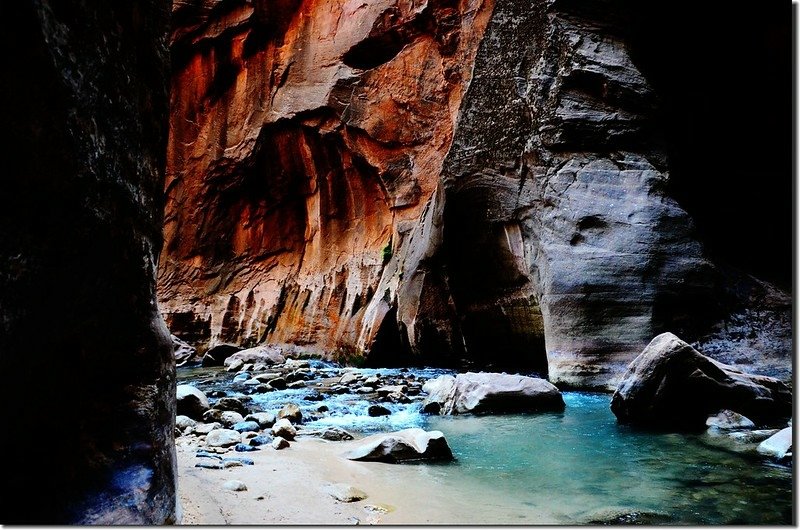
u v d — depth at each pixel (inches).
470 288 463.2
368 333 570.3
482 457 197.2
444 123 638.5
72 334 81.6
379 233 673.6
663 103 414.3
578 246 368.5
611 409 258.2
